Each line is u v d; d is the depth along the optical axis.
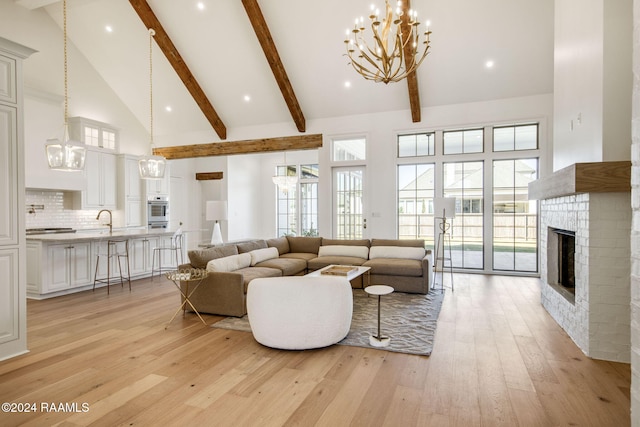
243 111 7.91
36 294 4.89
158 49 6.97
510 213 6.59
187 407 2.17
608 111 2.77
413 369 2.69
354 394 2.32
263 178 11.51
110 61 7.46
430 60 6.00
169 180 9.11
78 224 7.25
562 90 3.95
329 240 6.32
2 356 2.89
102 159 7.44
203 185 10.62
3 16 6.12
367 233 7.27
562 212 3.61
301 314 2.98
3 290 2.92
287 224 11.31
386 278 5.20
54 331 3.55
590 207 2.87
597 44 2.89
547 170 6.20
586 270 2.93
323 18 5.79
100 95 7.79
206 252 4.54
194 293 4.16
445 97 6.61
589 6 3.08
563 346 3.12
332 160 7.58
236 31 6.29
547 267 4.17
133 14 6.45
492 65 5.91
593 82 2.98
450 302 4.61
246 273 4.51
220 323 3.79
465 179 6.83
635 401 1.29
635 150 1.31
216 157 10.20
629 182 2.64
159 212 8.71
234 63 6.88
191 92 7.38
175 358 2.90
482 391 2.35
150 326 3.71
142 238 6.46
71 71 7.22
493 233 6.66
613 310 2.82
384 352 3.01
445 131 6.86
